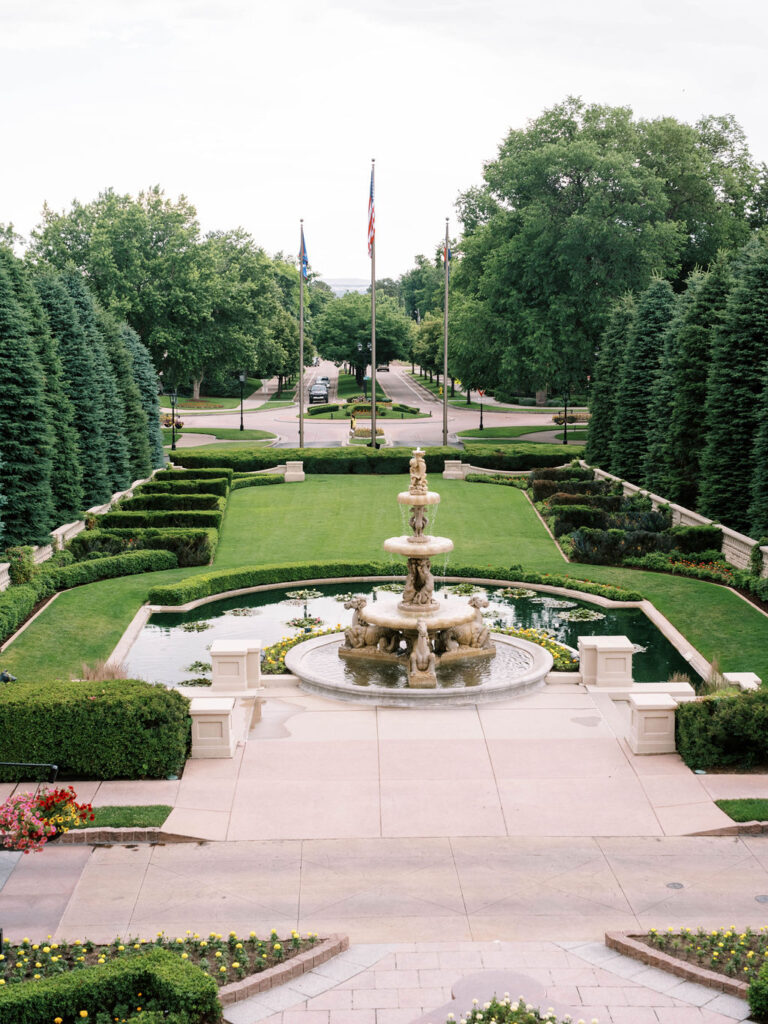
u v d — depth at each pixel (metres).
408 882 13.23
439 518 42.78
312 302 163.00
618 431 50.41
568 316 64.44
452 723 19.09
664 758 17.34
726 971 10.48
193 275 78.50
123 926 12.09
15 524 33.56
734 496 37.44
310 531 40.12
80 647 25.25
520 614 28.95
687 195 69.94
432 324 110.81
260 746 17.97
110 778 16.56
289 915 12.39
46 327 39.12
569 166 63.53
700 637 25.78
